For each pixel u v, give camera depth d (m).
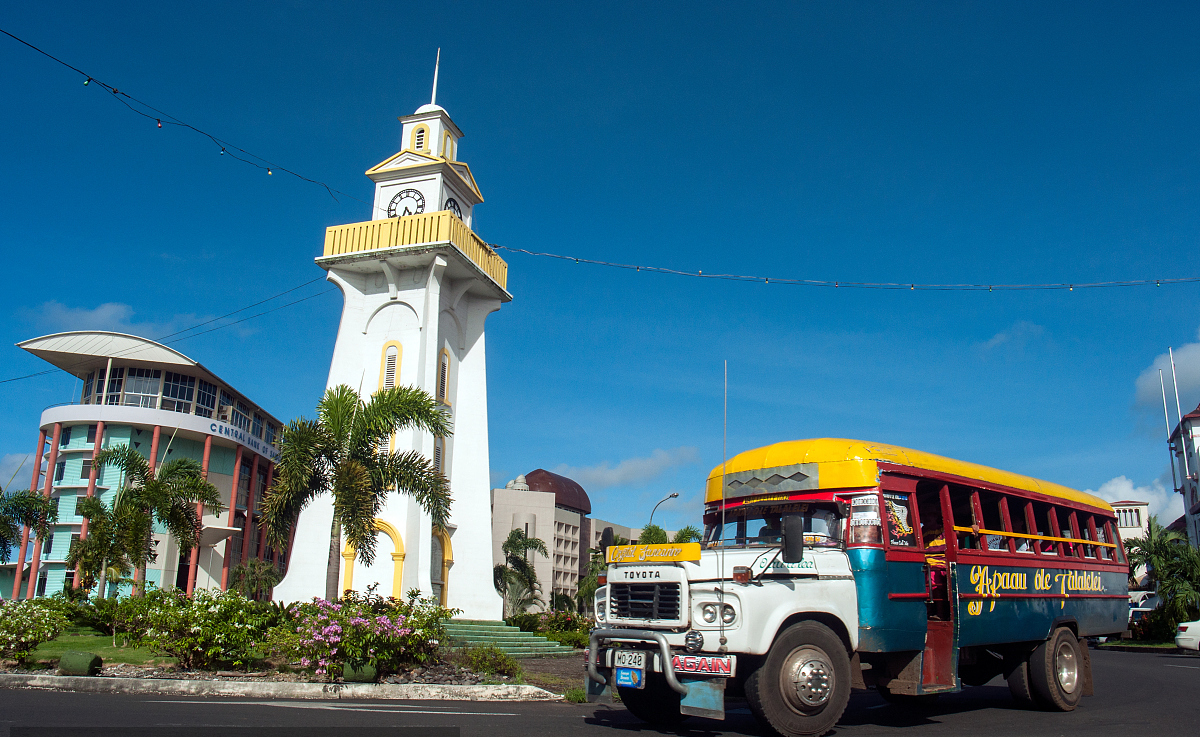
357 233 29.02
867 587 9.32
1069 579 12.81
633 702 9.73
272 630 15.61
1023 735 9.45
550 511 81.56
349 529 17.53
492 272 31.30
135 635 16.53
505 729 8.98
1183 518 66.38
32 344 47.62
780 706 8.26
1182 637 29.55
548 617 34.06
